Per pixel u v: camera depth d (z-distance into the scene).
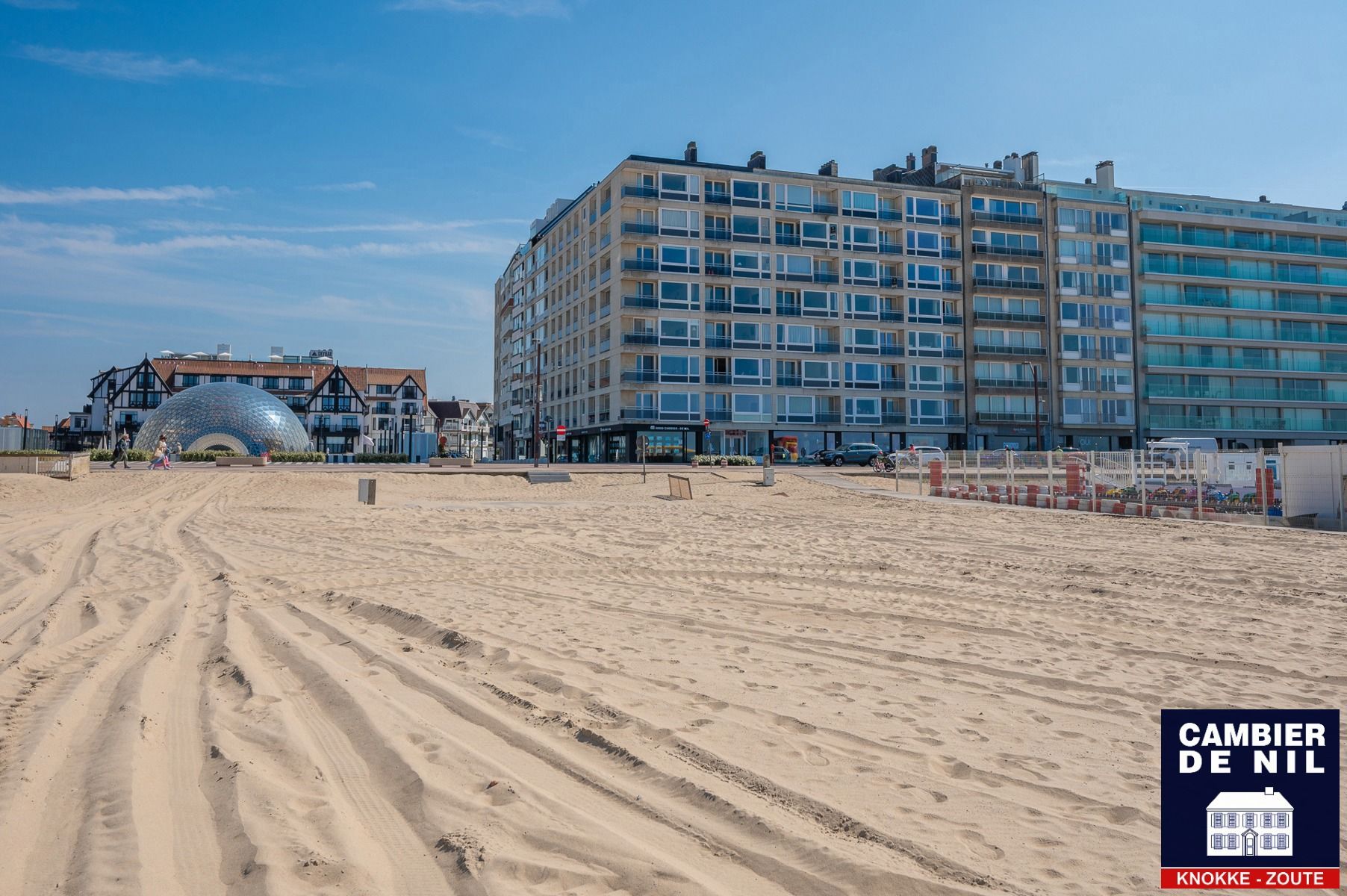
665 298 62.47
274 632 7.87
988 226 68.56
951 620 9.10
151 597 9.56
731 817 3.91
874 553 14.62
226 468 40.22
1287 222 73.06
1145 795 4.38
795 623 8.80
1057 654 7.55
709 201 63.56
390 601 9.57
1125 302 70.81
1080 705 5.98
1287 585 11.30
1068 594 10.84
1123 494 24.91
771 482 36.84
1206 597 10.60
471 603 9.61
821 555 14.42
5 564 12.55
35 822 3.65
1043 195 70.00
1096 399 69.88
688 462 61.31
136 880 3.12
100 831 3.53
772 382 64.25
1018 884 3.39
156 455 39.62
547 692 5.95
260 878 3.13
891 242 67.62
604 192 65.06
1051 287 69.56
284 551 14.15
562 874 3.29
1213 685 6.54
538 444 58.12
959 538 17.20
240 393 74.25
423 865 3.36
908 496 31.06
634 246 62.22
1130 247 71.44
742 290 64.00
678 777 4.34
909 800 4.19
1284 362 72.81
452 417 134.62
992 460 32.62
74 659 6.70
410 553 14.05
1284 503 20.38
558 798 4.05
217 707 5.39
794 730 5.22
